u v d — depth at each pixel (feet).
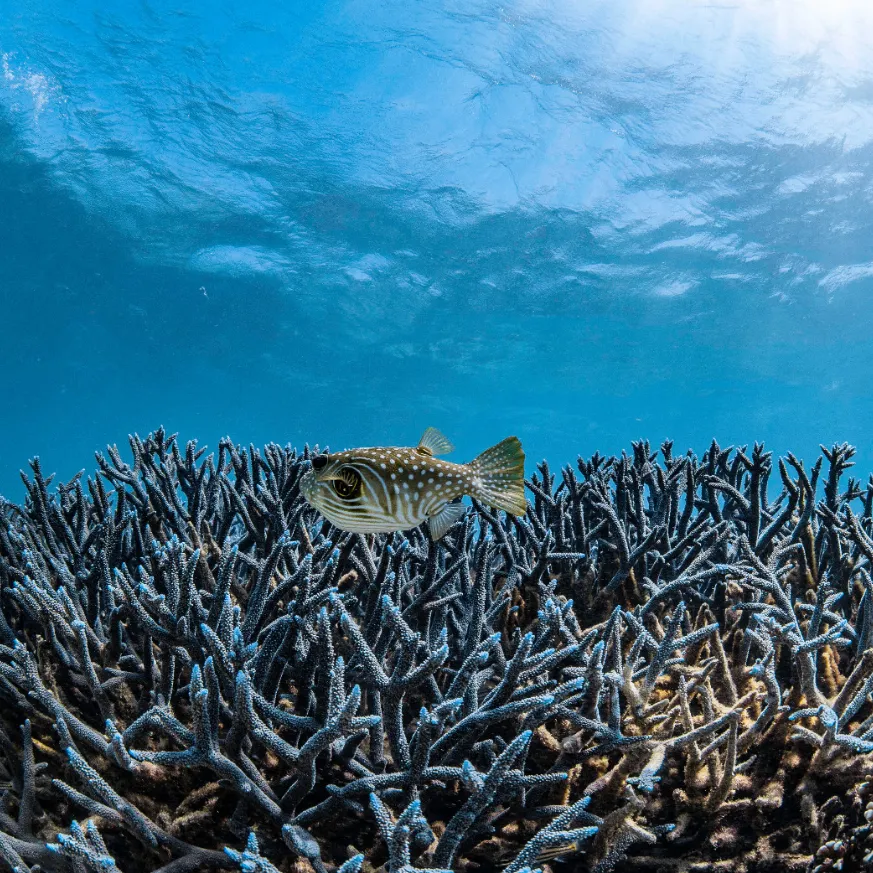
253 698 7.80
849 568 12.67
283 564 11.93
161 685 8.57
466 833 7.64
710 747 8.33
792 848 8.23
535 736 8.83
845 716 8.74
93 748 8.53
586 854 7.90
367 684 8.72
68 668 9.35
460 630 11.35
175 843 7.61
